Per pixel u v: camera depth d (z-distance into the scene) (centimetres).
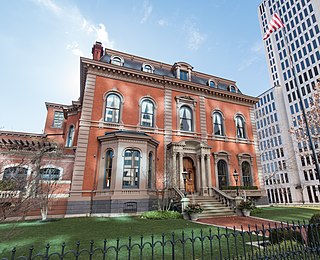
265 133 5847
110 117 1728
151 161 1688
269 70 6206
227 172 2028
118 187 1413
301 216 1295
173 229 889
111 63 1900
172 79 2022
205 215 1301
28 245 650
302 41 5019
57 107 2792
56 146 1672
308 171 4550
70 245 643
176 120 1966
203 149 1844
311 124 2148
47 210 1238
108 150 1556
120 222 1091
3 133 2369
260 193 2045
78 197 1413
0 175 726
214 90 2231
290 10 5462
